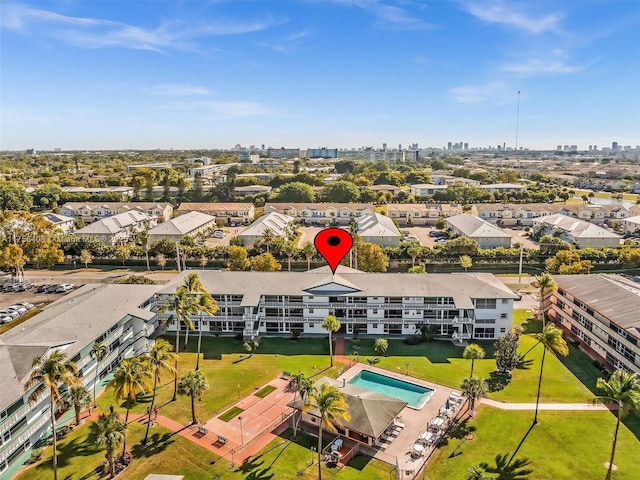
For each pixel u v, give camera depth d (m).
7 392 47.25
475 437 52.31
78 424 54.75
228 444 51.41
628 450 49.62
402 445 51.47
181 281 83.94
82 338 60.72
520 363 70.19
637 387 42.66
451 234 160.88
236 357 72.75
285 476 46.34
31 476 46.03
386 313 79.75
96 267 125.88
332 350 75.06
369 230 143.62
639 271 120.94
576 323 79.00
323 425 53.97
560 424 54.47
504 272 121.38
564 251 111.50
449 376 66.44
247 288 80.88
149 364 51.47
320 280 81.62
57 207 197.62
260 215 194.12
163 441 51.81
